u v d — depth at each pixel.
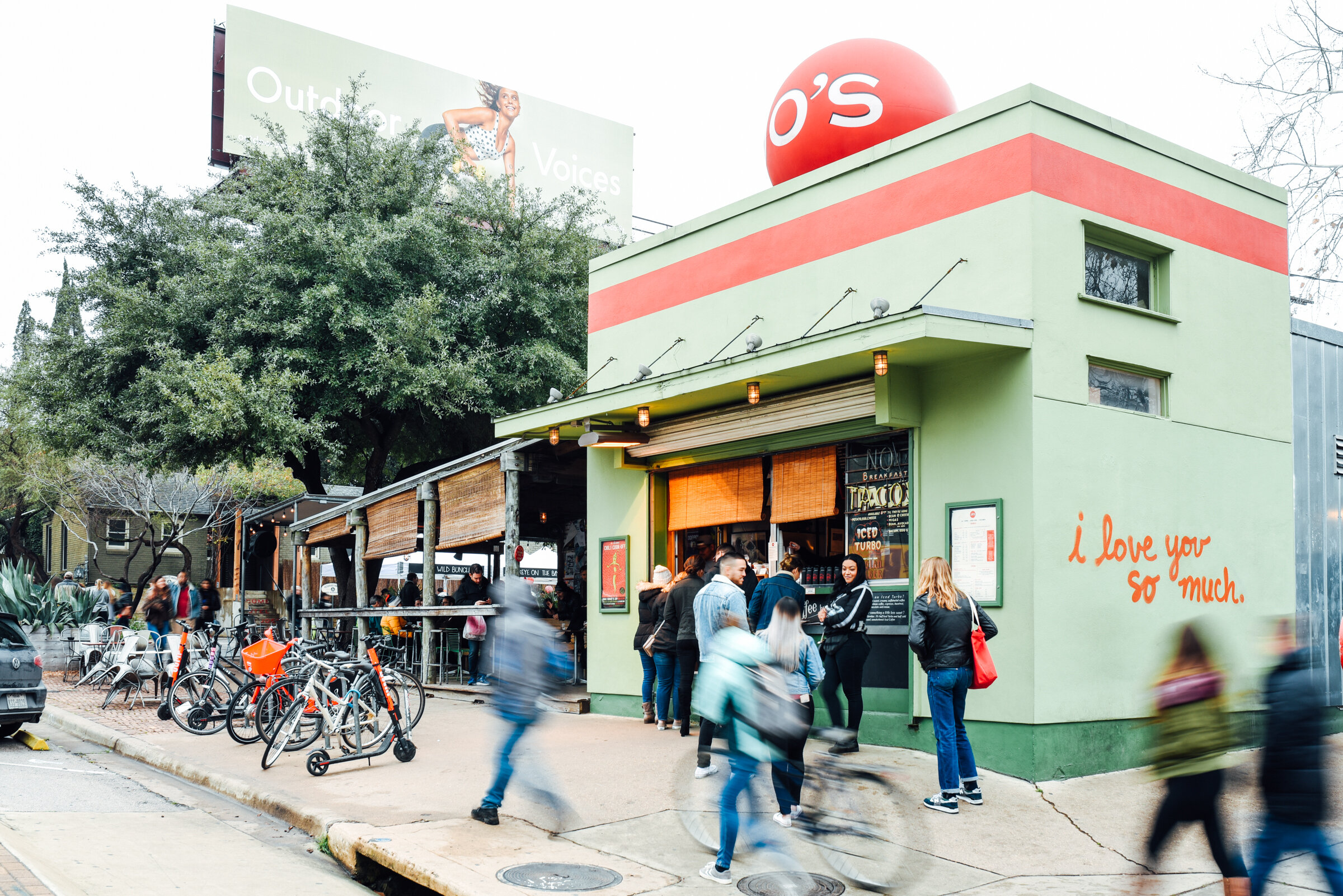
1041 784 8.22
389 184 23.81
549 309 24.25
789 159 11.40
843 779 6.18
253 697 11.61
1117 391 9.47
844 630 9.12
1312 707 4.75
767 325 11.24
